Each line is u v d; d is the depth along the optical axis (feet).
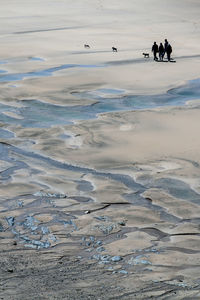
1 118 101.60
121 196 65.51
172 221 58.39
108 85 128.77
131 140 87.30
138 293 33.42
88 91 122.72
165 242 52.39
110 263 45.19
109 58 165.99
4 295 30.55
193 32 221.87
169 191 66.80
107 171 74.13
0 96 117.91
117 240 52.60
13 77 138.72
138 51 179.22
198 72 142.10
